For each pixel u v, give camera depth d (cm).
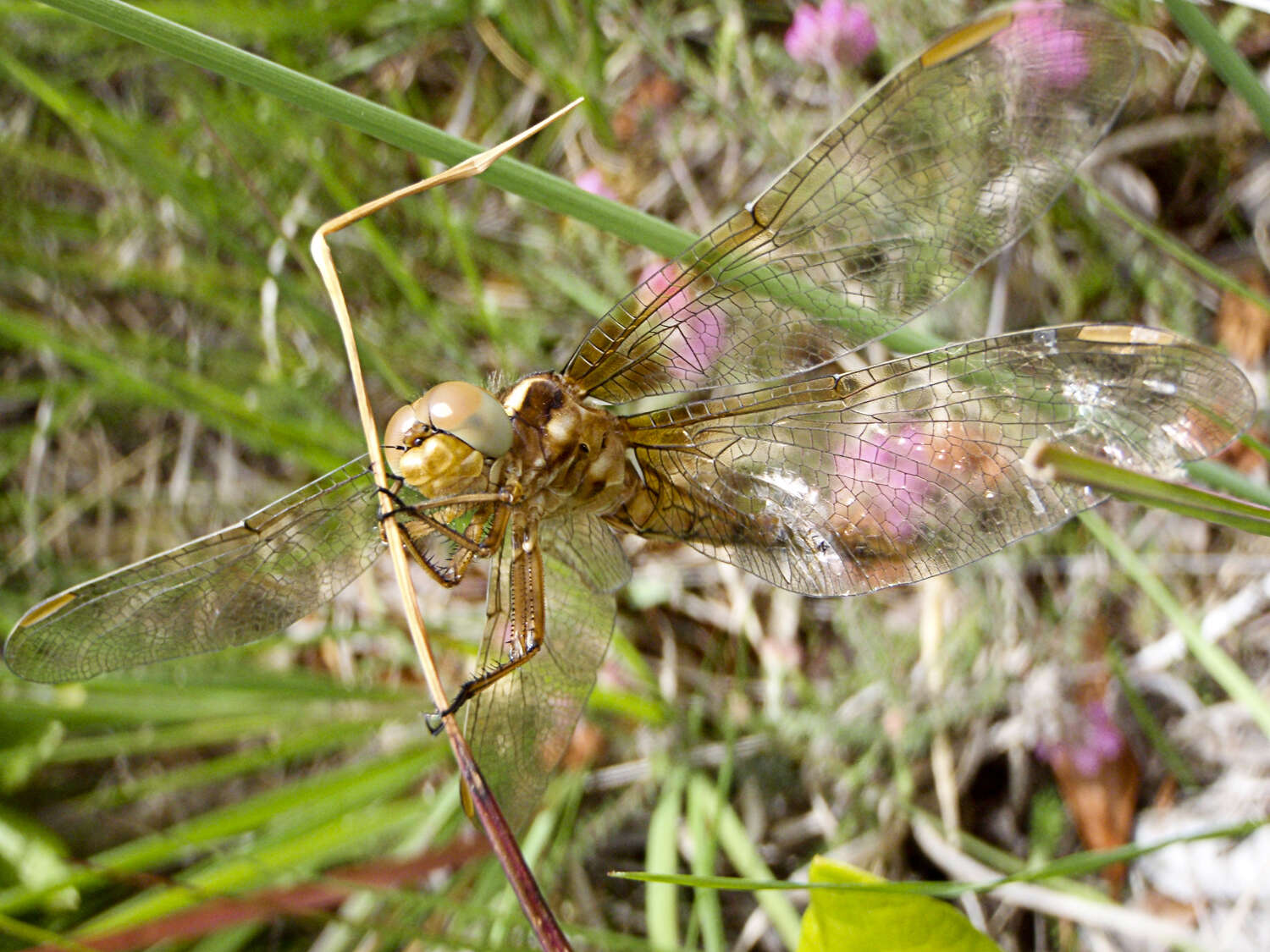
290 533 14
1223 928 17
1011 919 17
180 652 15
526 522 14
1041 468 12
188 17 22
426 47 25
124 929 16
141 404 24
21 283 25
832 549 14
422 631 13
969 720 18
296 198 22
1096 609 18
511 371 20
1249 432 18
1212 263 20
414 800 19
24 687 19
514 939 17
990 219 13
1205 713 18
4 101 25
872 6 21
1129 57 13
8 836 18
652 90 23
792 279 14
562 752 15
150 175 20
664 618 21
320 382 23
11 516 24
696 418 14
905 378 14
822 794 19
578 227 22
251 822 17
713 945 17
